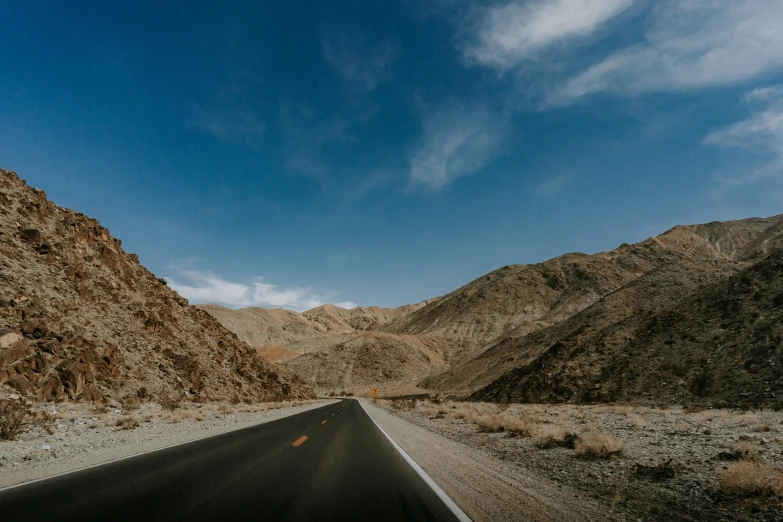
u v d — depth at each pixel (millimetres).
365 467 8977
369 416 28312
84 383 24969
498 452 12438
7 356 21953
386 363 130875
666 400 34688
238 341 60281
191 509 5539
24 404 19109
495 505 6168
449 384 92750
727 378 33031
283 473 8070
